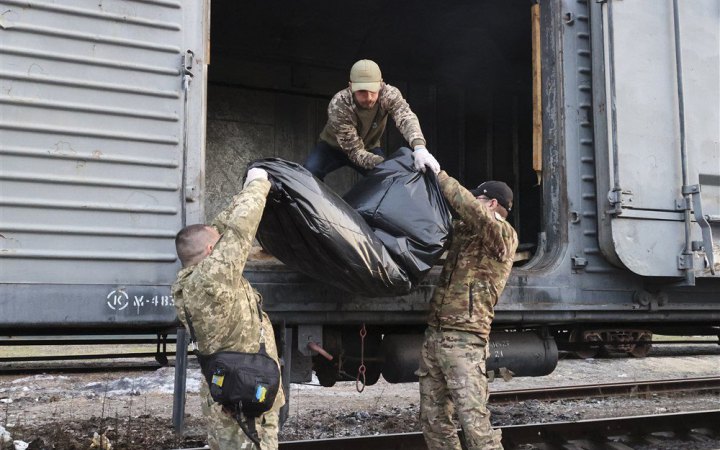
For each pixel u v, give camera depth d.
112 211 3.08
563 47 4.21
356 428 5.33
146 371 8.35
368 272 2.98
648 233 4.09
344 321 3.60
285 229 3.01
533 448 4.41
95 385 7.46
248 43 7.12
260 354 2.50
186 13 3.31
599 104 4.18
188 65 3.27
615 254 4.07
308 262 3.11
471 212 3.13
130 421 5.47
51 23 3.01
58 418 5.63
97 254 3.04
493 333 4.21
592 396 6.67
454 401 3.17
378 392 7.29
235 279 2.47
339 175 7.44
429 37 7.33
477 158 7.65
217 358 2.43
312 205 2.88
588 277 4.15
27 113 2.95
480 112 7.69
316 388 7.50
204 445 4.73
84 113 3.06
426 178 3.32
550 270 4.02
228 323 2.48
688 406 6.40
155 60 3.23
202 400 2.67
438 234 3.17
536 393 6.48
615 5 4.14
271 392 2.44
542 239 4.22
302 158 7.41
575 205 4.14
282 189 2.87
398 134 7.66
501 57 7.50
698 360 10.59
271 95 7.30
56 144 3.00
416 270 3.11
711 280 4.52
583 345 5.18
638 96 4.15
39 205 2.94
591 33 4.27
